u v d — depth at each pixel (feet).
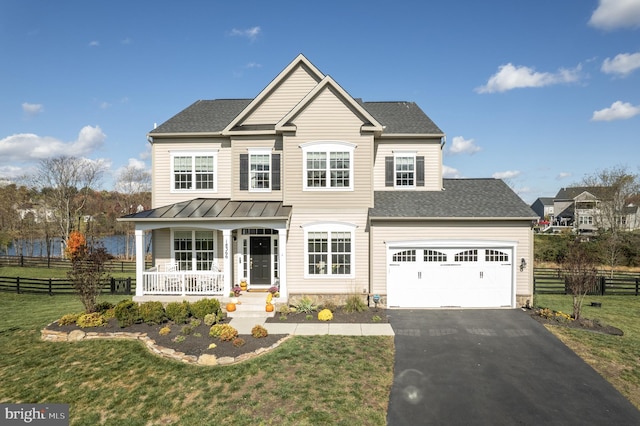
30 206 160.97
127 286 68.49
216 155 59.47
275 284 56.75
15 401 28.94
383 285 51.47
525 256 50.93
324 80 52.95
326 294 52.60
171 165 59.67
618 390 29.07
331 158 53.72
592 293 66.23
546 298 62.85
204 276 52.37
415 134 59.41
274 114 59.41
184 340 37.65
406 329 42.50
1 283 79.46
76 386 30.86
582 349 36.73
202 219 50.62
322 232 53.26
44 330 41.24
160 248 58.65
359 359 34.22
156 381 31.12
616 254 113.60
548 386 29.78
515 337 40.01
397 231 51.47
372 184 53.42
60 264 109.40
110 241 223.92
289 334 40.32
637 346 37.45
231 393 28.60
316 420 24.85
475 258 51.31
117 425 25.73
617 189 128.47
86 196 161.99
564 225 232.12
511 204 53.72
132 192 186.39
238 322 44.65
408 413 26.05
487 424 24.91
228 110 66.95
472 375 31.60
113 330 41.16
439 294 51.34
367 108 70.28
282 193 56.90
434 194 58.18
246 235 57.16
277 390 28.66
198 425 25.02
